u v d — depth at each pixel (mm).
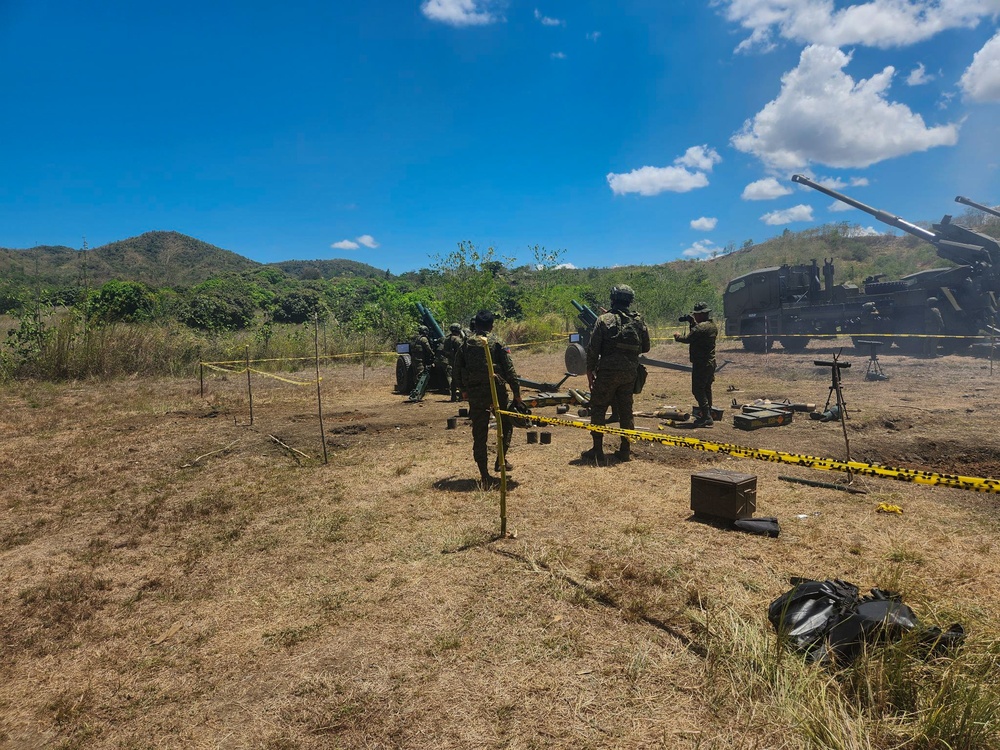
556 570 3514
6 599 3529
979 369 11930
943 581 3154
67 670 2760
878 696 2135
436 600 3230
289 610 3230
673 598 3113
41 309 15516
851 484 5098
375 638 2873
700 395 7812
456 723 2227
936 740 1957
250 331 24062
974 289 14672
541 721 2213
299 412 9961
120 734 2277
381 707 2344
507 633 2854
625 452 6234
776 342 19406
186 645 2924
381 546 4070
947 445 6371
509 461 6289
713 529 4117
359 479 5801
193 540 4391
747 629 2637
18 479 6121
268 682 2562
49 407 10602
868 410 8352
